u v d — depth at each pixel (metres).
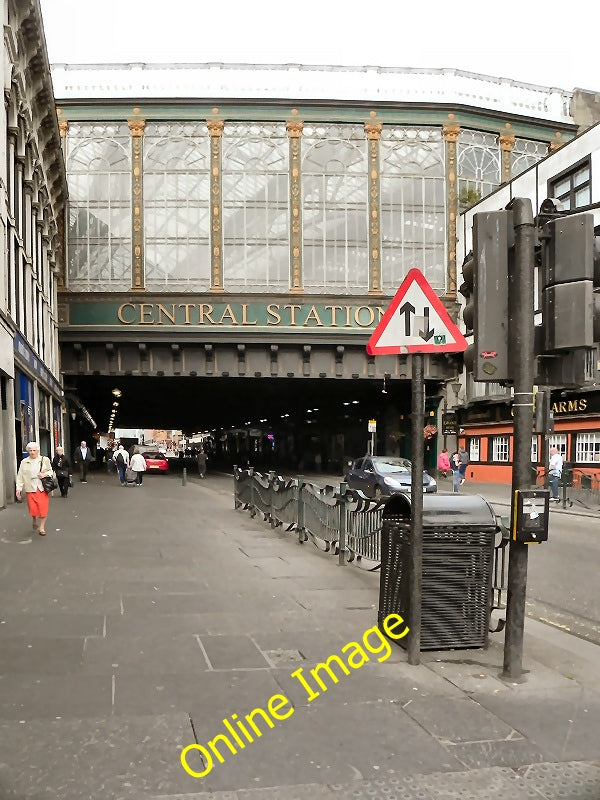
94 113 35.62
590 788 3.55
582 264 4.80
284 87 36.44
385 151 36.69
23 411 22.73
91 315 35.34
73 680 4.93
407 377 36.72
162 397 51.09
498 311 5.06
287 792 3.46
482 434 35.81
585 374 4.96
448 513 5.69
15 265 22.45
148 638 5.96
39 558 10.06
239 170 36.00
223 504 20.45
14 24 21.17
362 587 8.12
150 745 3.92
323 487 11.02
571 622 7.44
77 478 35.69
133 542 11.84
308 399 50.44
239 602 7.32
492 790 3.51
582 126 39.31
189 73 36.09
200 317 35.31
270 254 36.03
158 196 35.88
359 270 36.44
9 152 20.72
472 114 37.22
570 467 23.92
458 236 37.03
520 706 4.55
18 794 3.39
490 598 5.77
